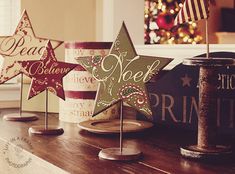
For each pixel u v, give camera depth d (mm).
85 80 1760
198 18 1159
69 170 1094
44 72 1589
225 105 1455
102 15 2594
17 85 2432
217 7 5230
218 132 1474
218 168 1101
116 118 1792
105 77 1266
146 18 3291
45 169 1202
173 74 1580
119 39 1262
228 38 5238
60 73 1596
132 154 1196
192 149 1201
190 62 1182
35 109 2125
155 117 1651
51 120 1885
